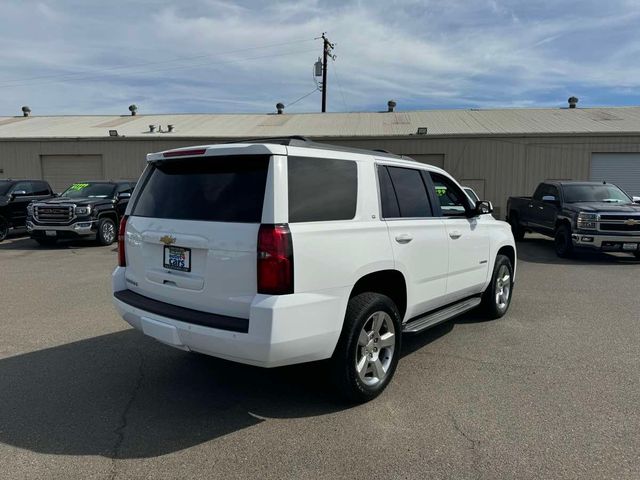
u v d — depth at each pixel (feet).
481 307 19.61
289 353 10.23
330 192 11.32
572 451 9.94
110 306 21.59
